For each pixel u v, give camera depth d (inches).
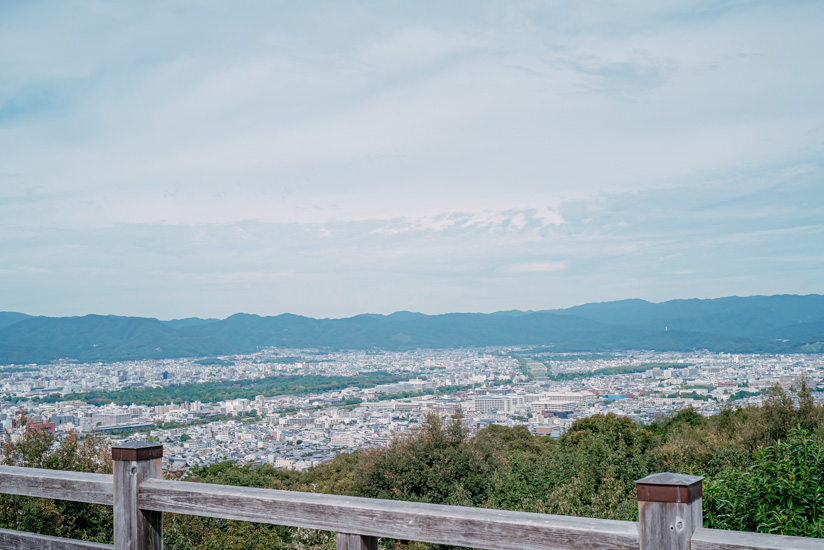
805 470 149.9
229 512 78.6
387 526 70.3
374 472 349.1
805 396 327.3
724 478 168.7
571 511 250.8
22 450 205.9
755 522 151.4
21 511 175.3
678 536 56.4
